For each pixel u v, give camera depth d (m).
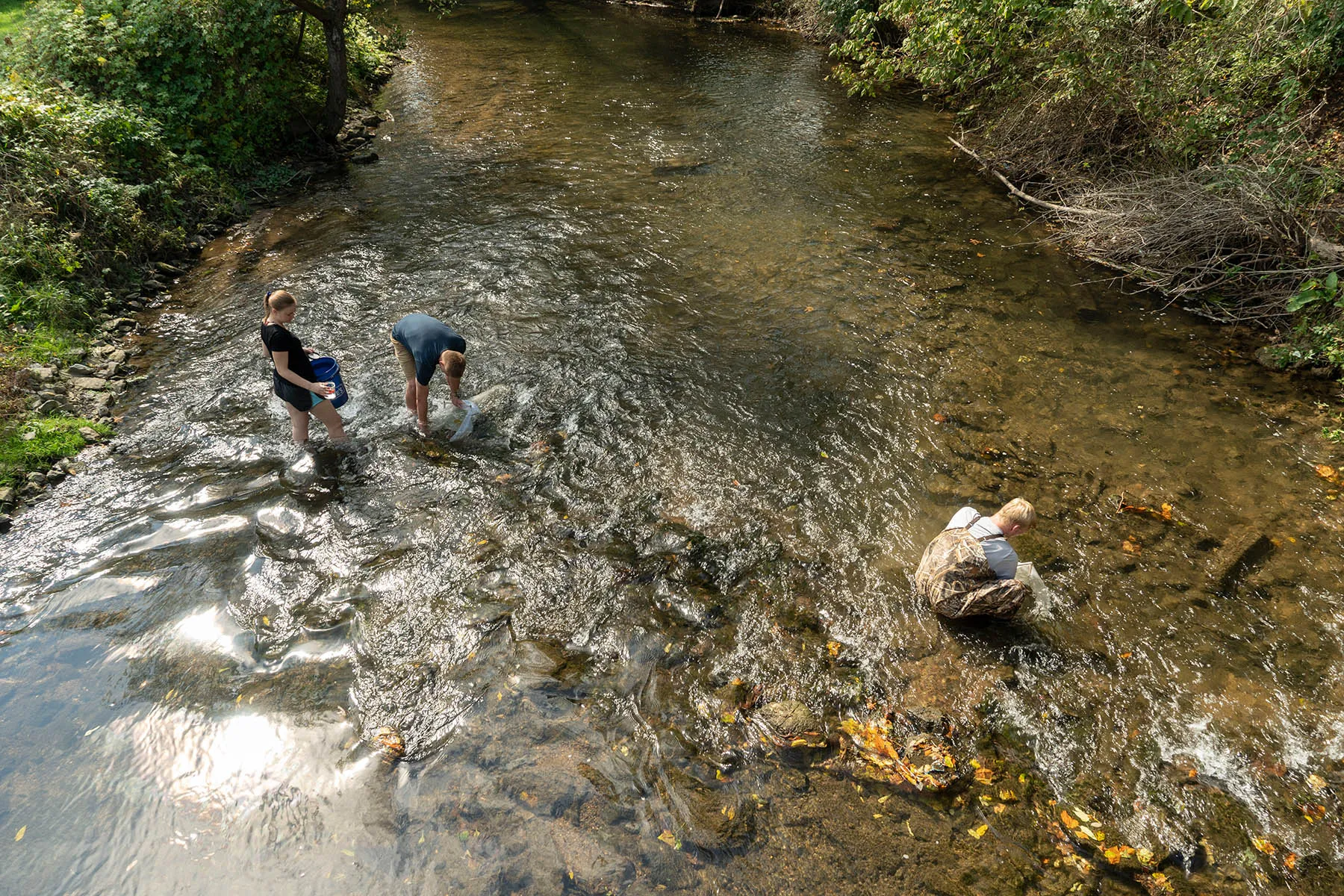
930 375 7.52
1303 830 3.91
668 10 24.55
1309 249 7.99
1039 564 5.47
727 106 15.50
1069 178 11.02
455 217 10.61
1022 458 6.45
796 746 4.23
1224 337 8.17
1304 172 8.31
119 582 5.11
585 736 4.26
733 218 10.76
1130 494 6.06
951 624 5.00
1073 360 7.77
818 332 8.17
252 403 6.91
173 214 9.92
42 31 10.87
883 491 6.09
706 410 6.95
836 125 14.48
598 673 4.62
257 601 5.00
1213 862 3.78
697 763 4.15
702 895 3.57
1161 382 7.44
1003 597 4.79
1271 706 4.52
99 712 4.29
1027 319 8.48
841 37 19.50
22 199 8.27
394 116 14.68
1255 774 4.16
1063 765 4.21
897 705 4.50
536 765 4.09
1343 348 7.29
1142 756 4.26
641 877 3.62
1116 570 5.42
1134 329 8.31
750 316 8.45
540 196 11.29
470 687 4.50
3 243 7.78
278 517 5.67
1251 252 8.63
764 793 4.02
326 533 5.55
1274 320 8.17
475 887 3.55
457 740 4.21
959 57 12.13
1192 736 4.36
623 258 9.60
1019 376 7.53
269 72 12.07
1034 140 11.71
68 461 6.13
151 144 10.07
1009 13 10.96
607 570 5.31
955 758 4.22
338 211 10.84
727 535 5.64
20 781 3.92
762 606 5.09
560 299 8.64
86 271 8.36
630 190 11.56
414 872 3.61
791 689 4.57
